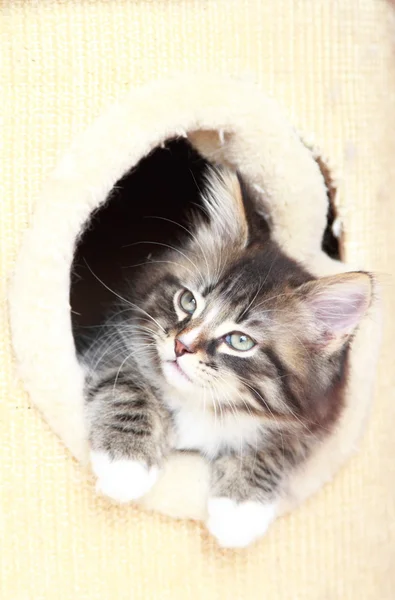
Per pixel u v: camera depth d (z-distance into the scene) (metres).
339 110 0.60
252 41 0.58
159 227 0.71
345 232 0.61
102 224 0.73
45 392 0.54
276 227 0.61
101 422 0.56
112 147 0.55
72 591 0.56
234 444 0.58
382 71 0.61
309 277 0.58
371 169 0.61
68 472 0.55
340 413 0.59
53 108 0.55
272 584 0.58
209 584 0.57
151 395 0.58
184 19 0.57
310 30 0.59
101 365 0.59
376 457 0.62
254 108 0.58
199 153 0.61
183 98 0.57
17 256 0.54
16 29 0.55
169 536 0.56
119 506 0.56
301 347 0.58
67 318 0.55
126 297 0.62
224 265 0.59
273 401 0.58
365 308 0.56
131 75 0.56
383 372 0.62
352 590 0.61
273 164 0.59
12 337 0.54
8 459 0.55
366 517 0.61
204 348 0.57
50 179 0.55
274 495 0.57
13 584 0.55
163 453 0.57
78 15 0.55
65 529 0.55
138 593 0.56
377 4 0.61
